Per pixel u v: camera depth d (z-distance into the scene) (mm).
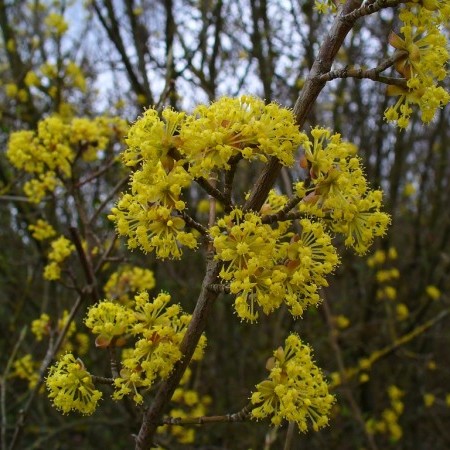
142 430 1833
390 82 1653
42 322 3291
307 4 5133
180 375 1780
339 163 1659
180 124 1642
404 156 6633
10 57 5695
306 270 1592
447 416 6621
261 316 5695
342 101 6305
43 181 3381
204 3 5098
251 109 1605
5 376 3646
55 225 4746
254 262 1533
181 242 1598
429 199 7457
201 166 1550
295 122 1628
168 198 1641
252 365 5660
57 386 1777
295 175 5113
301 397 1724
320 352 5676
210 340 5711
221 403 5109
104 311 1871
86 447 5391
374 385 6137
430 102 1642
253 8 5125
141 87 4812
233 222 1652
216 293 1725
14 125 5664
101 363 5055
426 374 6145
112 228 3662
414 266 6637
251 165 5871
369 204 1711
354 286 6453
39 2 6625
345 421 5855
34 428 5098
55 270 3014
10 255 6047
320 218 1704
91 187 5359
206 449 4953
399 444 5898
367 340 6043
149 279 3312
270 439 2752
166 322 1832
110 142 3699
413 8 1648
